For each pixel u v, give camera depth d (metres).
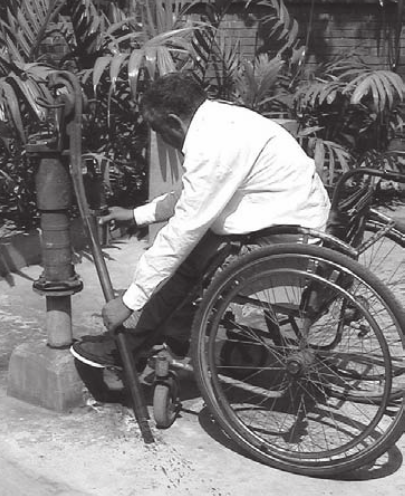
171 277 3.19
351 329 3.74
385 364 2.82
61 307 3.47
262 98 6.29
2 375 3.86
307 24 7.93
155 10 6.17
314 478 2.99
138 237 6.16
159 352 3.26
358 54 7.94
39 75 5.08
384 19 7.85
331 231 3.29
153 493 2.88
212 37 6.42
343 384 3.56
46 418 3.41
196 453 3.14
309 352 3.12
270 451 3.03
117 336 3.22
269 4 7.21
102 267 3.33
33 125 5.51
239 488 2.91
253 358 3.68
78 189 3.29
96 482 2.95
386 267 5.25
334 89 6.46
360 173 3.31
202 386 3.10
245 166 2.92
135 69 5.16
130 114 6.48
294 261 2.94
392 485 2.95
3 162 6.13
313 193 3.04
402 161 6.89
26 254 5.45
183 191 2.93
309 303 3.05
